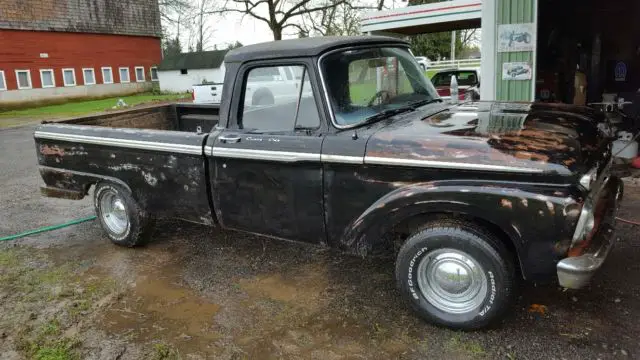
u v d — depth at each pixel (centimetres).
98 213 511
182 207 436
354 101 356
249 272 432
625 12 786
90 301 396
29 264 476
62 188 528
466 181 294
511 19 650
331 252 462
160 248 498
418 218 335
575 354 293
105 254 493
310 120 349
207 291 402
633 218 491
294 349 317
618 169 641
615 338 305
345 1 2695
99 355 323
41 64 2764
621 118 703
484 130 317
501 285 299
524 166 277
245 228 404
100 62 3116
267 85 369
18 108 2658
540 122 334
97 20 3075
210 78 3403
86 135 484
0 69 2569
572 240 276
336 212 347
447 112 376
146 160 445
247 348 321
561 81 803
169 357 316
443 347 308
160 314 370
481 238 298
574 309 339
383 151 317
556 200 269
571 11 805
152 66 3522
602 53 823
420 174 309
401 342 317
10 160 1035
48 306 391
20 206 673
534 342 306
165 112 635
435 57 3947
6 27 2578
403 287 333
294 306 370
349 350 312
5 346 339
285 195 368
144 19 3397
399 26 1235
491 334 317
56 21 2842
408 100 403
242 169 384
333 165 338
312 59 343
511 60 663
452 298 322
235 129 390
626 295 352
